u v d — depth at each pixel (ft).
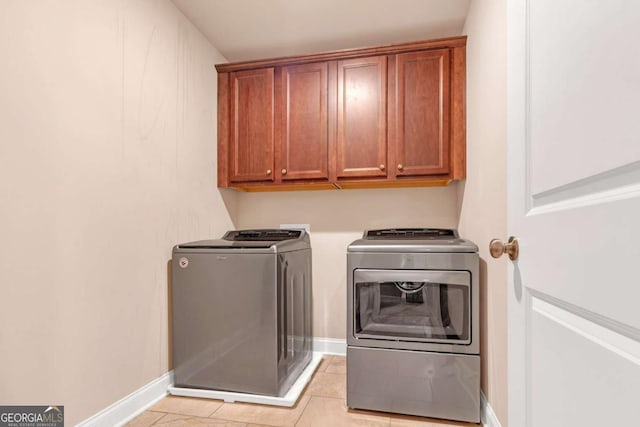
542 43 2.16
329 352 8.48
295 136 7.70
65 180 4.36
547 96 2.10
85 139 4.64
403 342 5.56
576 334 1.79
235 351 6.04
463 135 6.85
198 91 7.32
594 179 1.63
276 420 5.41
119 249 5.19
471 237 6.38
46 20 4.13
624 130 1.42
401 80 7.15
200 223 7.36
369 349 5.68
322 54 7.48
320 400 6.08
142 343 5.63
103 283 4.90
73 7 4.47
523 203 2.46
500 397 4.50
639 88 1.34
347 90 7.44
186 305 6.21
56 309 4.23
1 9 3.68
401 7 6.54
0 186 3.66
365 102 7.34
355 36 7.58
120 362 5.17
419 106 7.07
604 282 1.55
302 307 7.44
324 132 7.55
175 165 6.54
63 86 4.34
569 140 1.84
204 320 6.15
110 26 5.06
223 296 6.09
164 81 6.24
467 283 5.33
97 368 4.78
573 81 1.80
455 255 5.40
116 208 5.15
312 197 8.77
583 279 1.71
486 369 5.23
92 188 4.75
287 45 7.98
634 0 1.38
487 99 5.12
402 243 5.74
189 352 6.19
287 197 8.91
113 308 5.07
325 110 7.54
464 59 6.86
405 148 7.13
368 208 8.45
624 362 1.42
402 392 5.55
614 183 1.49
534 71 2.28
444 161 6.96
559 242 1.95
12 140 3.77
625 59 1.42
